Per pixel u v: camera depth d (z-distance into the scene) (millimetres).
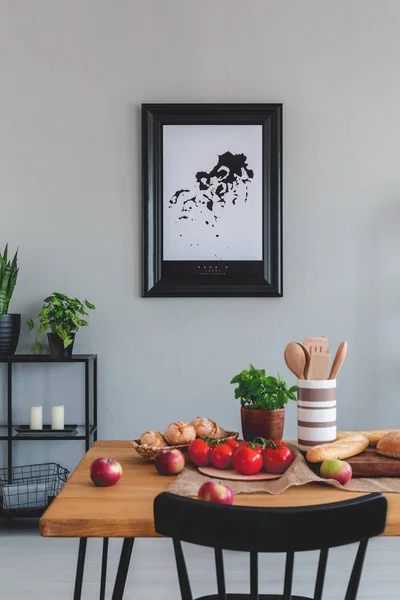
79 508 1372
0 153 3838
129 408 3834
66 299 3600
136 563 3047
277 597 1704
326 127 3844
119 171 3836
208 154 3795
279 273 3793
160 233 3803
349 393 3838
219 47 3832
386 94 3846
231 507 1146
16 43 3838
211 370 3834
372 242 3844
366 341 3842
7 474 3807
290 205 3840
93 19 3840
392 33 3846
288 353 1813
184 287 3797
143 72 3836
